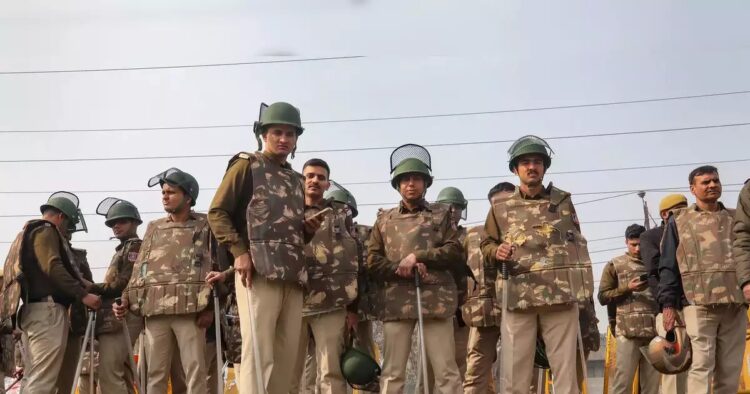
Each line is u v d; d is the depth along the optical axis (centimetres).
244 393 520
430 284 689
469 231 840
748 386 881
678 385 829
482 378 806
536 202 659
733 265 683
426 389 652
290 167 580
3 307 742
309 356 891
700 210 714
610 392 903
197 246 761
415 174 716
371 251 718
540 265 633
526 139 669
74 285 745
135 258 878
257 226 529
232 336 820
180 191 780
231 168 554
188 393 740
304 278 549
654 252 782
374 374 700
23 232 754
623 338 872
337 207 763
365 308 777
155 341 746
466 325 825
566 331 629
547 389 949
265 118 567
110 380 840
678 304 719
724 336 693
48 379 734
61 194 877
